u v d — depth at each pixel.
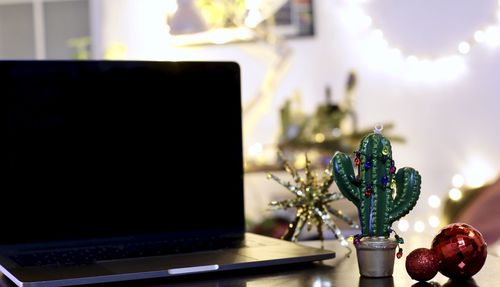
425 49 4.09
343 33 4.26
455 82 4.06
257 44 4.38
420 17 4.09
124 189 1.10
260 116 4.37
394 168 0.87
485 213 3.01
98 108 1.09
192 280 0.87
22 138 1.05
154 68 1.13
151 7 4.31
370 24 4.19
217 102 1.16
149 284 0.86
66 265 0.91
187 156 1.14
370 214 0.86
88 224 1.08
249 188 4.14
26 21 4.46
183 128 1.14
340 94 4.28
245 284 0.84
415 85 4.12
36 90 1.06
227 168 1.16
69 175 1.07
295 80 4.34
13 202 1.04
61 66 1.08
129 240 1.10
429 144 4.11
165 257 0.96
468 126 4.05
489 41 3.98
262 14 4.36
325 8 4.29
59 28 4.46
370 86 4.21
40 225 1.05
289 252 0.97
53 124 1.07
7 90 1.05
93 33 4.38
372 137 0.87
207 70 1.15
